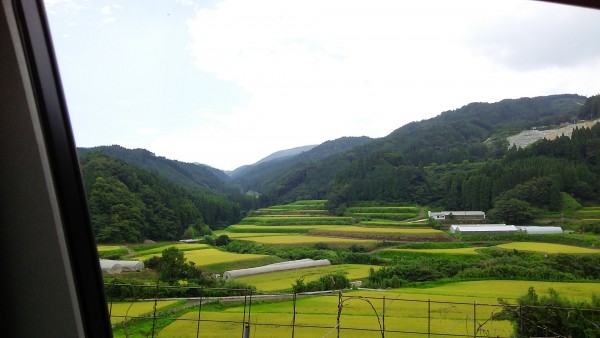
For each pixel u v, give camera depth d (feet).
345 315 40.57
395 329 36.22
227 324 32.42
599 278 55.36
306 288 54.80
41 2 5.80
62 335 6.18
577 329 21.13
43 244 5.97
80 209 6.48
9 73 5.54
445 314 40.16
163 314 27.63
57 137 6.10
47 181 5.88
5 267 5.89
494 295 53.67
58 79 6.14
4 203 5.77
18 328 6.02
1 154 5.68
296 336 33.40
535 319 21.89
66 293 6.15
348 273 72.18
